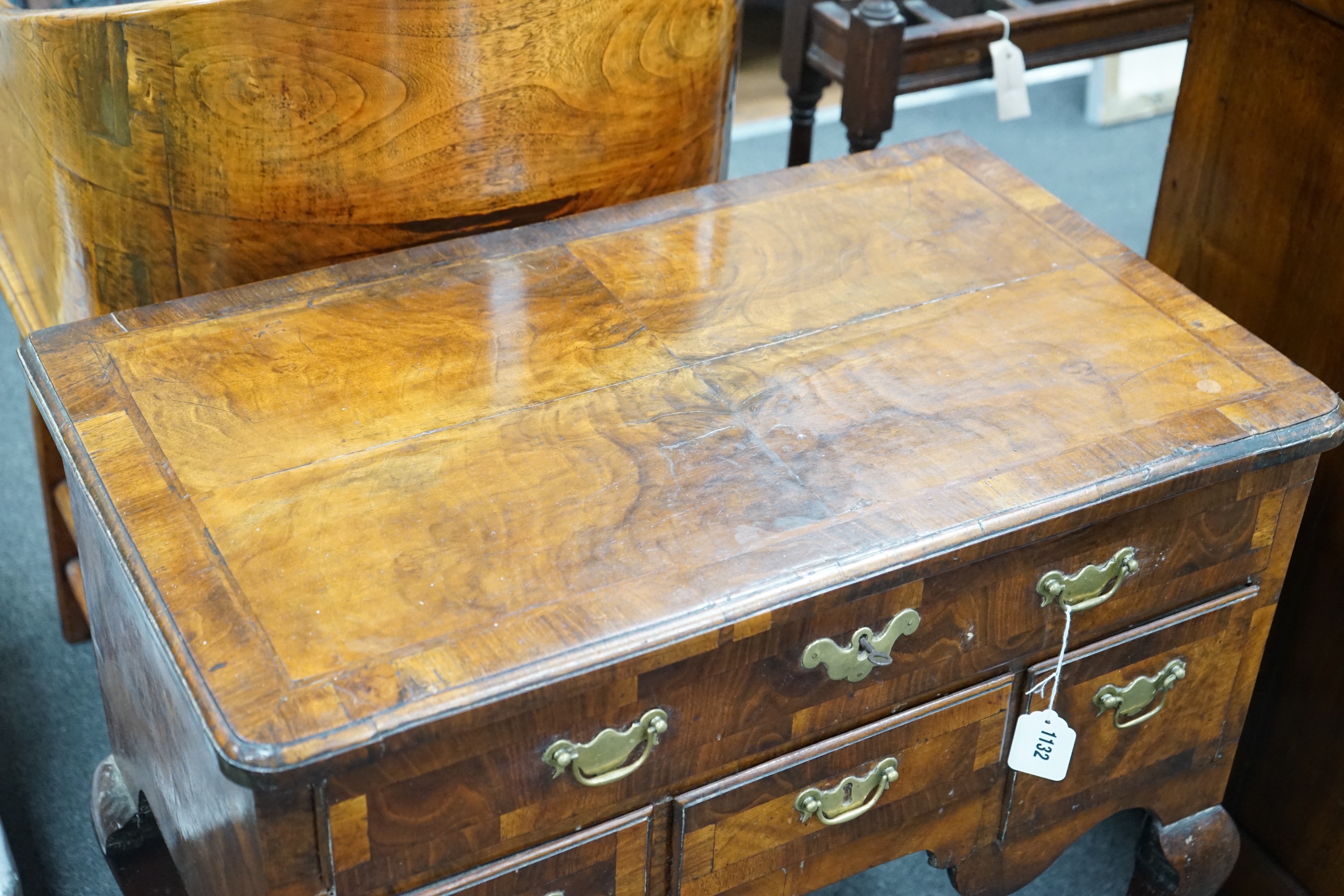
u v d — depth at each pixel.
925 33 2.15
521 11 1.39
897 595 1.15
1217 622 1.36
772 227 1.48
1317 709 1.61
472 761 1.04
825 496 1.16
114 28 1.29
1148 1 2.23
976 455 1.20
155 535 1.10
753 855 1.23
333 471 1.16
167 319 1.31
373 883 1.06
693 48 1.54
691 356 1.30
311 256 1.46
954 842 1.36
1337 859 1.64
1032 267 1.44
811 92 2.41
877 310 1.37
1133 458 1.20
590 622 1.05
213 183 1.39
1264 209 1.54
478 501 1.14
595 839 1.13
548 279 1.39
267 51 1.32
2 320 2.56
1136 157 3.14
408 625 1.04
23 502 2.22
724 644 1.09
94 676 1.97
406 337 1.31
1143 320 1.37
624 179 1.57
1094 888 1.79
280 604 1.05
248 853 1.05
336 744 0.95
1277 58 1.47
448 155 1.44
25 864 1.72
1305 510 1.56
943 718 1.25
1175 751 1.43
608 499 1.15
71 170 1.40
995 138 3.18
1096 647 1.29
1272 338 1.57
